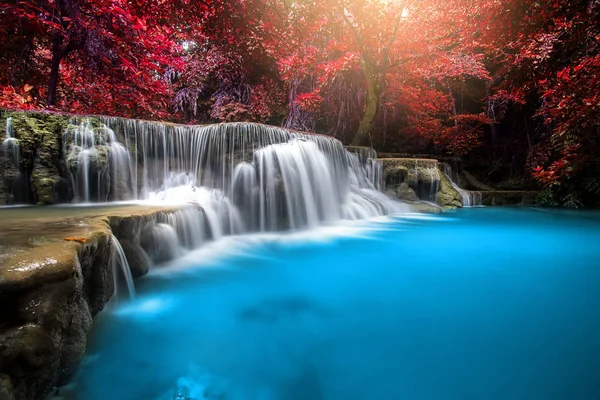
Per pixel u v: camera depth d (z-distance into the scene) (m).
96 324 2.79
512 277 4.50
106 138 6.32
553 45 3.77
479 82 17.77
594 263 5.17
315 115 14.73
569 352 2.57
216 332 2.90
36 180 5.56
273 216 7.51
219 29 6.47
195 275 4.38
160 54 9.52
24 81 9.66
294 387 2.20
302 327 3.02
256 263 5.10
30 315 1.65
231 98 15.45
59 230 2.77
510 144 17.11
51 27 7.60
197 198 6.72
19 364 1.54
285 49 8.54
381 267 4.97
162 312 3.26
